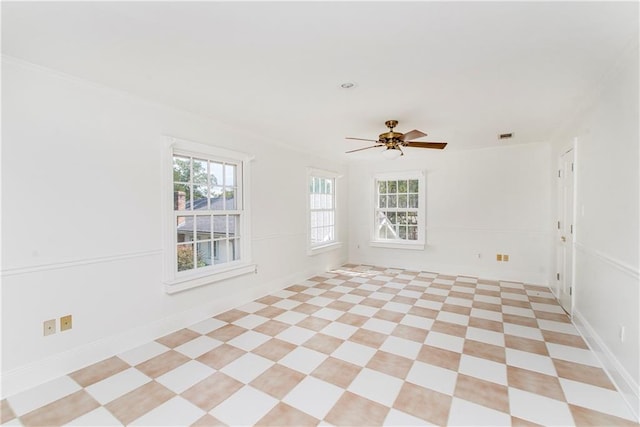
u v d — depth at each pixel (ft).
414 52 6.46
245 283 12.89
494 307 12.21
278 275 14.83
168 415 6.08
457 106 9.73
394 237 20.01
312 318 11.09
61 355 7.54
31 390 6.89
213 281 11.28
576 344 8.95
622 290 6.70
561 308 12.08
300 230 16.40
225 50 6.41
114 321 8.59
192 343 9.18
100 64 7.03
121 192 8.75
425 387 6.92
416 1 4.84
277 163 14.75
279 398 6.57
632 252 6.23
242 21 5.39
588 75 7.47
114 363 8.05
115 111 8.58
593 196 8.57
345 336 9.59
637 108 6.01
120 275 8.73
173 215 10.05
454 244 17.93
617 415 5.95
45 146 7.30
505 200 16.48
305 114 10.58
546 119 11.18
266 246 14.08
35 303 7.16
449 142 15.28
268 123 11.65
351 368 7.73
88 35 5.84
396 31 5.70
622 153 6.71
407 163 19.20
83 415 6.08
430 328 10.16
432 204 18.51
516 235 16.26
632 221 6.24
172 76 7.66
